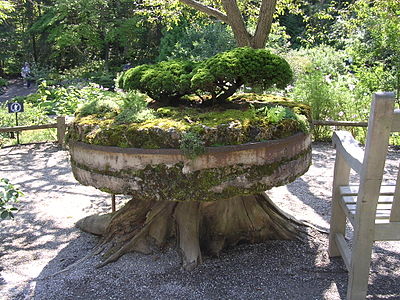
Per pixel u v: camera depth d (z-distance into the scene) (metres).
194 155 2.33
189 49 11.78
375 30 6.61
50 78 15.26
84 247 3.19
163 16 7.27
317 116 6.82
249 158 2.44
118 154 2.47
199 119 2.58
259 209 3.12
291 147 2.60
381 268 2.83
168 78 2.85
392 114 2.08
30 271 2.85
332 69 8.45
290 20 13.49
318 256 2.95
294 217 3.51
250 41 5.66
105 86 13.86
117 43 16.00
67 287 2.60
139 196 2.47
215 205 2.98
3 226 3.68
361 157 2.40
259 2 7.52
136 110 2.76
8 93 15.26
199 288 2.54
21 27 17.72
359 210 2.26
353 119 6.80
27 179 5.05
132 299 2.46
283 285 2.58
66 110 7.42
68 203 4.25
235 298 2.45
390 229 2.28
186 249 2.81
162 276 2.67
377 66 7.01
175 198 2.40
